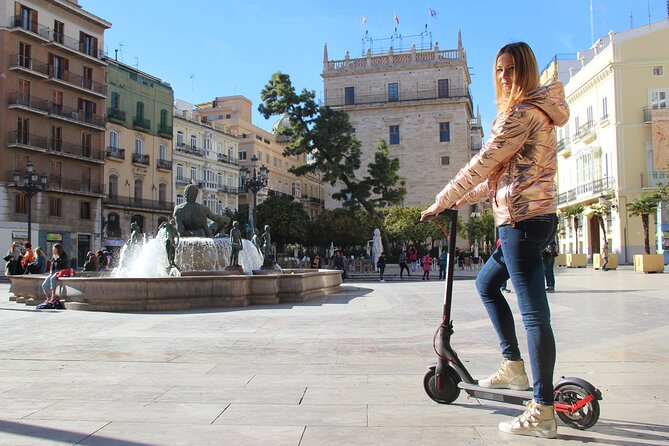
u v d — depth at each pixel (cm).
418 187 6116
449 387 407
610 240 4091
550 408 327
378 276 3328
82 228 4731
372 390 459
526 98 334
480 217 5234
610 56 4003
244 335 797
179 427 357
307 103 4088
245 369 554
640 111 3919
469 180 344
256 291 1292
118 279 1166
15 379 513
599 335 754
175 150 5881
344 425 359
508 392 366
